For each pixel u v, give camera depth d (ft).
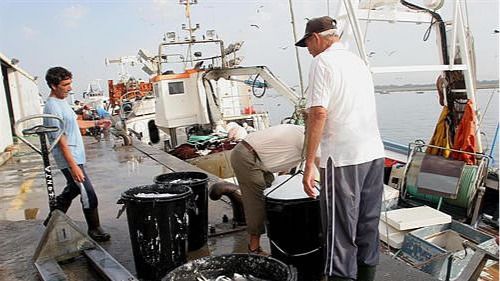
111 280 10.27
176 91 38.11
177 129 41.93
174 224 10.79
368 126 9.14
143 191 11.63
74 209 18.17
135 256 11.15
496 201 18.10
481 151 19.07
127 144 41.68
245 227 14.53
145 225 10.67
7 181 27.25
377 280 10.68
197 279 8.83
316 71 8.98
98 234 14.02
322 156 9.30
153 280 10.98
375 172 9.43
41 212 19.04
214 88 38.81
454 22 19.36
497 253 13.66
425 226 15.69
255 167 11.69
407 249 14.93
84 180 13.35
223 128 37.06
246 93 41.68
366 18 19.89
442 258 13.55
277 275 8.57
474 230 15.23
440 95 20.56
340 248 9.20
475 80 19.52
